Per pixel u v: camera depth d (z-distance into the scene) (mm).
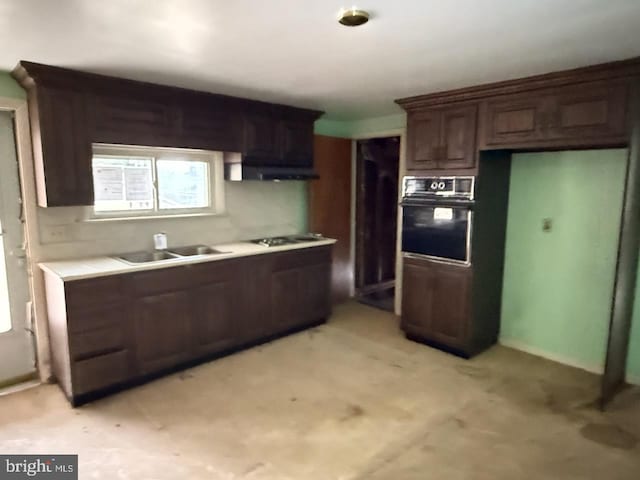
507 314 3912
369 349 3822
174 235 3787
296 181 4750
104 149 3344
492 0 1729
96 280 2816
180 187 3854
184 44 2283
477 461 2303
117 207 3479
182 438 2484
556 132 2951
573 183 3402
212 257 3402
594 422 2680
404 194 3926
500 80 3084
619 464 2283
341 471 2213
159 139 3281
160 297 3146
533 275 3709
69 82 2820
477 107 3344
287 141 4164
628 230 2775
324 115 4641
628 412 2797
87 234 3299
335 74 2918
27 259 3102
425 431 2574
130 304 2992
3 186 2988
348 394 3014
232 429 2578
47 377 3189
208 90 3395
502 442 2473
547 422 2678
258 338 3863
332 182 5020
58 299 2834
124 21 1947
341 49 2375
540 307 3689
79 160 2926
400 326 4121
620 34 2139
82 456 2312
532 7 1812
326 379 3238
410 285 3969
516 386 3150
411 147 3836
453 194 3531
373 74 2918
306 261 4180
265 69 2764
